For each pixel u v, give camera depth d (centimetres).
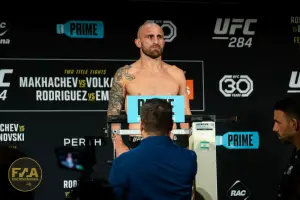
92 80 455
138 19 468
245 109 475
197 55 473
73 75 453
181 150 237
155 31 373
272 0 483
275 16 484
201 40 474
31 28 450
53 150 444
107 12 462
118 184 226
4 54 443
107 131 354
